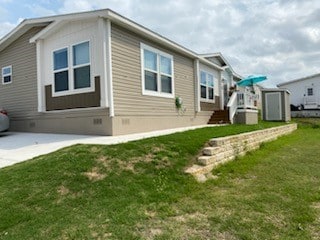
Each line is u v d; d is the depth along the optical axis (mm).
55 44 9719
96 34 8594
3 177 4602
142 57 10000
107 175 4449
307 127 16938
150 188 4254
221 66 17484
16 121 11625
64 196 3875
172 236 2906
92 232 2992
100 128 8836
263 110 18516
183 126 12727
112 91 8531
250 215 3387
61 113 9906
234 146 6699
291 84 30297
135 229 3068
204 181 4863
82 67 8969
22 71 11336
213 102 16312
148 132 9727
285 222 3180
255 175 5262
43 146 7430
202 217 3373
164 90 11406
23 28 10789
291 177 5074
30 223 3232
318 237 2834
